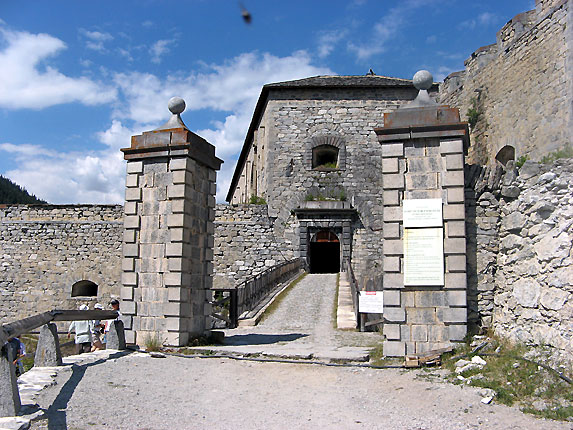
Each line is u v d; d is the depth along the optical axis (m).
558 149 16.16
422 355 8.58
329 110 27.62
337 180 26.92
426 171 9.13
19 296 24.44
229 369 8.59
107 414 6.04
